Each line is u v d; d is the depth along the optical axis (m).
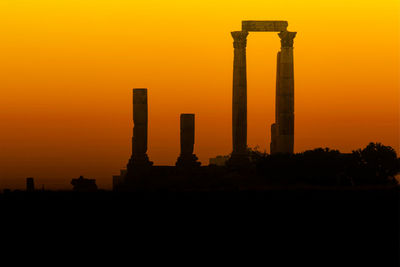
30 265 191.12
